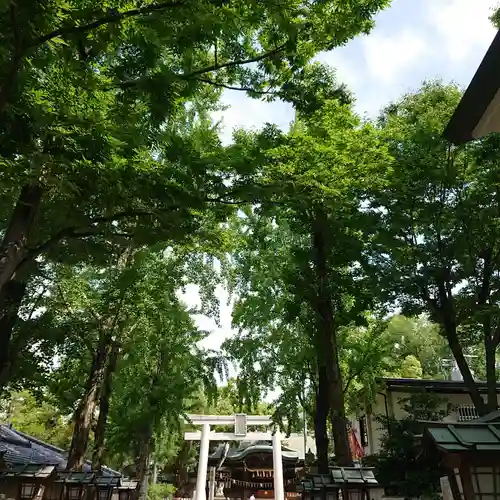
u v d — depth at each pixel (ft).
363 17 25.13
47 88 27.09
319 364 51.93
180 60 28.71
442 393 70.59
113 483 43.73
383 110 57.52
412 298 51.65
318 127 37.27
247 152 34.24
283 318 57.88
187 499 118.83
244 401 59.31
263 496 111.45
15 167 21.86
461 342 60.54
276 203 34.83
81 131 25.55
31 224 26.78
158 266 59.21
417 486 32.04
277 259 58.75
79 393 60.90
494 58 15.66
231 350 59.36
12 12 16.99
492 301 47.83
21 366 43.47
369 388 62.49
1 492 36.91
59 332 47.93
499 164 46.29
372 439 72.33
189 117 41.22
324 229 47.60
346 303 58.54
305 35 26.27
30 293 49.65
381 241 46.88
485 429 12.67
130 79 23.88
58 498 41.01
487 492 11.44
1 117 21.22
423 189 47.21
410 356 103.55
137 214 27.84
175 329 67.72
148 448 70.54
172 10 20.40
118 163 27.20
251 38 29.60
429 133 47.98
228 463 117.80
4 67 20.01
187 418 74.08
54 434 114.83
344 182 36.14
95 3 20.99
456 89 53.67
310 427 87.61
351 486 33.14
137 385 65.36
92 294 57.88
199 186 29.73
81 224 26.63
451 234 48.98
